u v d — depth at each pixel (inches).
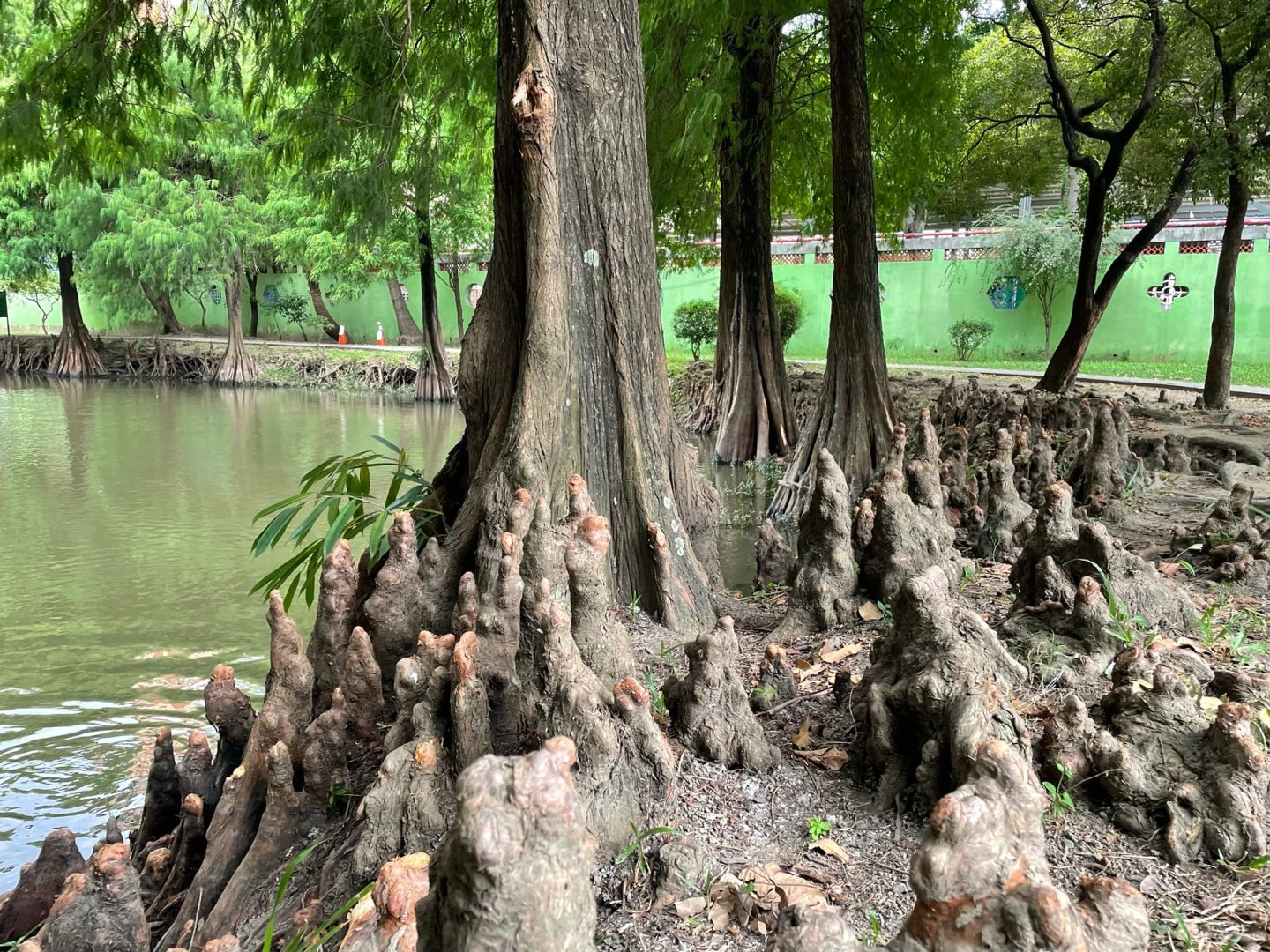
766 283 546.0
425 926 71.1
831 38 381.4
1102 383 702.5
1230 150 469.1
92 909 106.2
